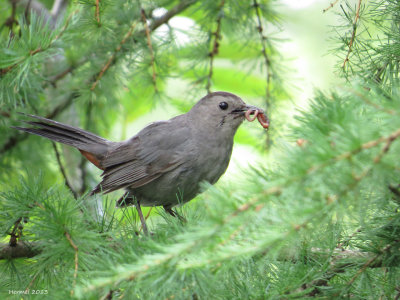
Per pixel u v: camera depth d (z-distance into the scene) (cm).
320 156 385
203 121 886
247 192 414
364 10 766
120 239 595
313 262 587
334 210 437
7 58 745
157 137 882
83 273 509
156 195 903
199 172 884
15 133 1138
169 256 417
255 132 1096
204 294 510
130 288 496
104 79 980
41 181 652
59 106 1150
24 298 609
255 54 1088
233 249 423
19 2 1103
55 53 791
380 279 579
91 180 1170
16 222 660
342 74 729
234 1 982
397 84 552
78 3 798
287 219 427
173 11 994
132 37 951
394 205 555
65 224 579
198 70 1170
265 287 557
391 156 379
